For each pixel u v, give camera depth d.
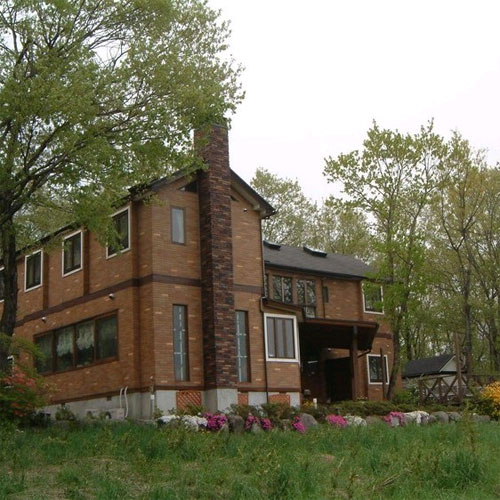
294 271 30.03
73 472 10.84
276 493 9.64
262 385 23.05
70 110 15.20
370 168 28.75
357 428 16.98
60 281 25.11
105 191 17.45
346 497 9.86
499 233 34.69
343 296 31.61
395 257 29.06
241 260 23.69
